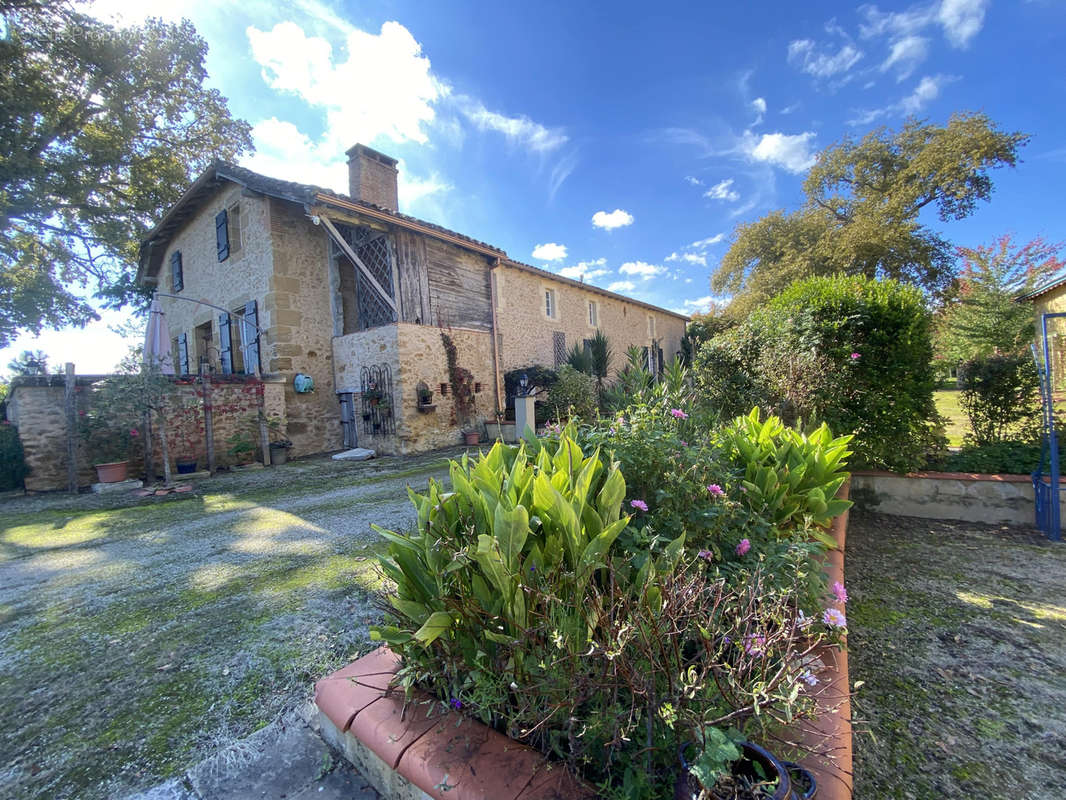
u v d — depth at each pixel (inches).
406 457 322.3
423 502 60.7
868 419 166.2
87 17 452.4
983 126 615.2
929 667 75.0
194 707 68.9
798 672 42.5
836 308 172.2
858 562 120.7
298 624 92.6
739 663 41.8
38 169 437.1
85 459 278.8
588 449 87.5
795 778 38.4
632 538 58.9
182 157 569.6
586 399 394.6
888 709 65.6
